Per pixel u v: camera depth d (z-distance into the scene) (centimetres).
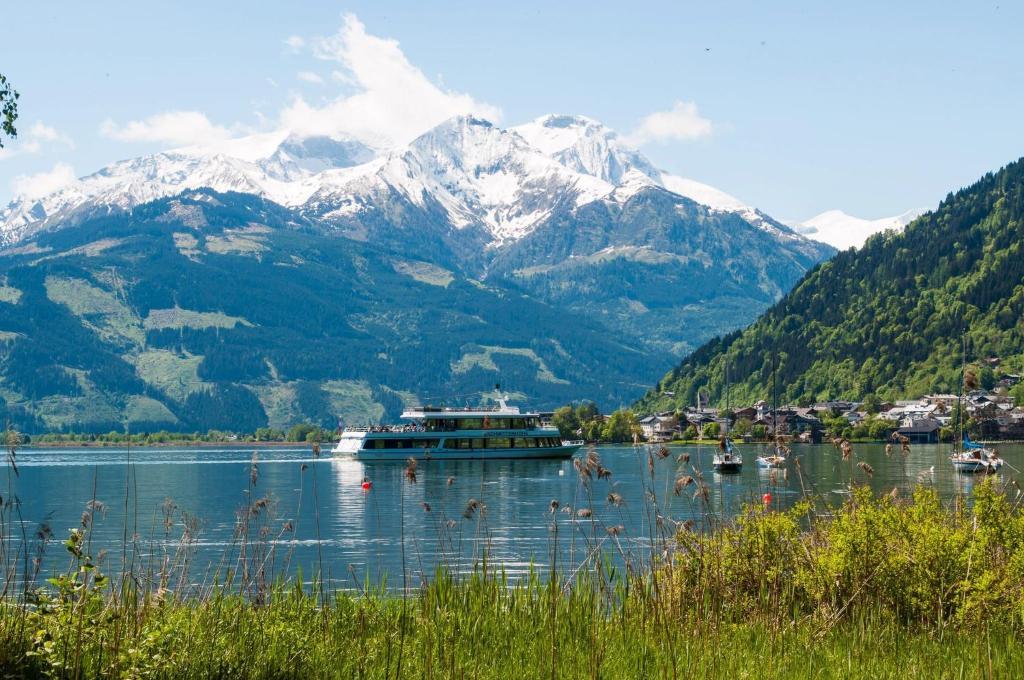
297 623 2334
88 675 1831
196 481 15262
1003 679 1980
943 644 2278
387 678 1983
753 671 2041
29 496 12381
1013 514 2777
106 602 2267
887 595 2519
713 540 2689
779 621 2317
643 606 2450
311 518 8988
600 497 10500
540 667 2072
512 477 14762
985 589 2392
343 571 5191
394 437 19100
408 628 2372
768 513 2800
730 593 2602
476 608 2530
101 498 12000
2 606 1947
